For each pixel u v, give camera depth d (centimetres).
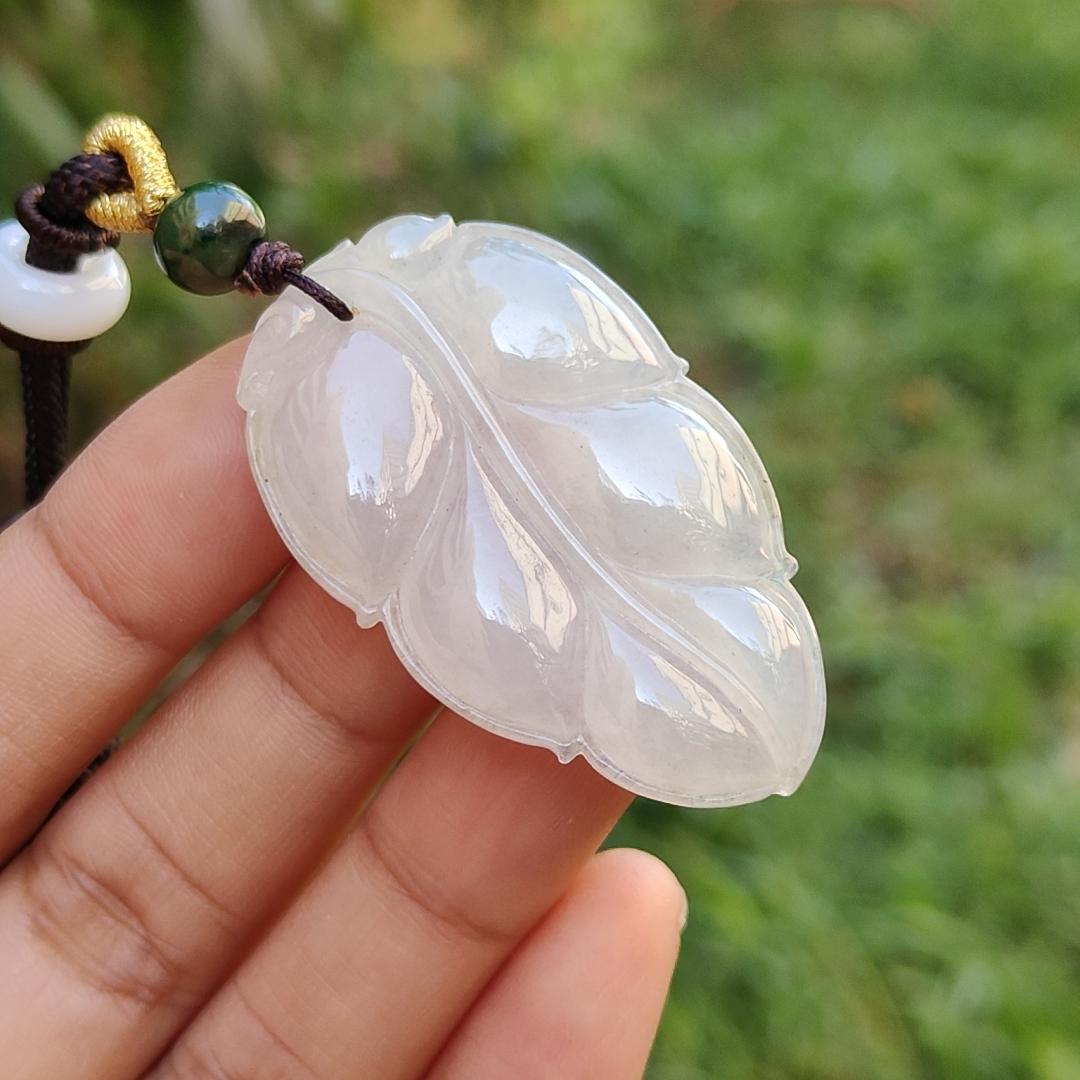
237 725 9
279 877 10
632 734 8
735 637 8
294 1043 9
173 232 8
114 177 8
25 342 9
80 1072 9
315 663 9
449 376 8
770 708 8
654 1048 14
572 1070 9
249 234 8
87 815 10
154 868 9
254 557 9
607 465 8
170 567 9
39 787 10
